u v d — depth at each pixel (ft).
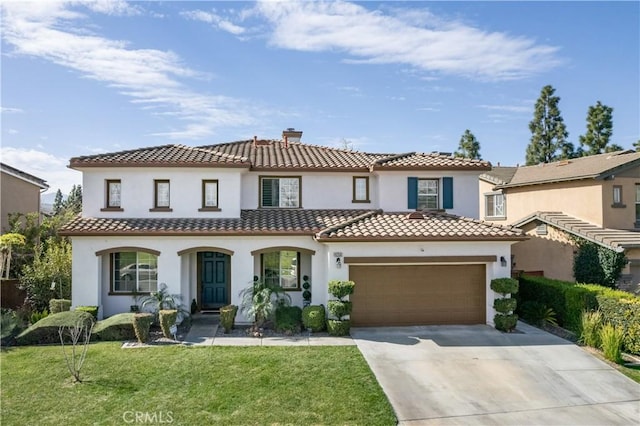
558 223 77.00
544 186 87.25
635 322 47.96
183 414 33.68
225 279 66.44
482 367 44.34
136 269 62.18
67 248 69.77
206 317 63.87
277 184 70.85
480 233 58.59
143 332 51.01
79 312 52.75
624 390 39.52
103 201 64.49
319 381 39.86
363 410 34.68
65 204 165.78
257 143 84.17
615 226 75.00
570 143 154.30
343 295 55.88
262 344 50.88
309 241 62.44
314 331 56.44
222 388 38.22
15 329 51.80
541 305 61.00
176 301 60.13
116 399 36.14
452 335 55.11
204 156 67.21
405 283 60.03
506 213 98.78
